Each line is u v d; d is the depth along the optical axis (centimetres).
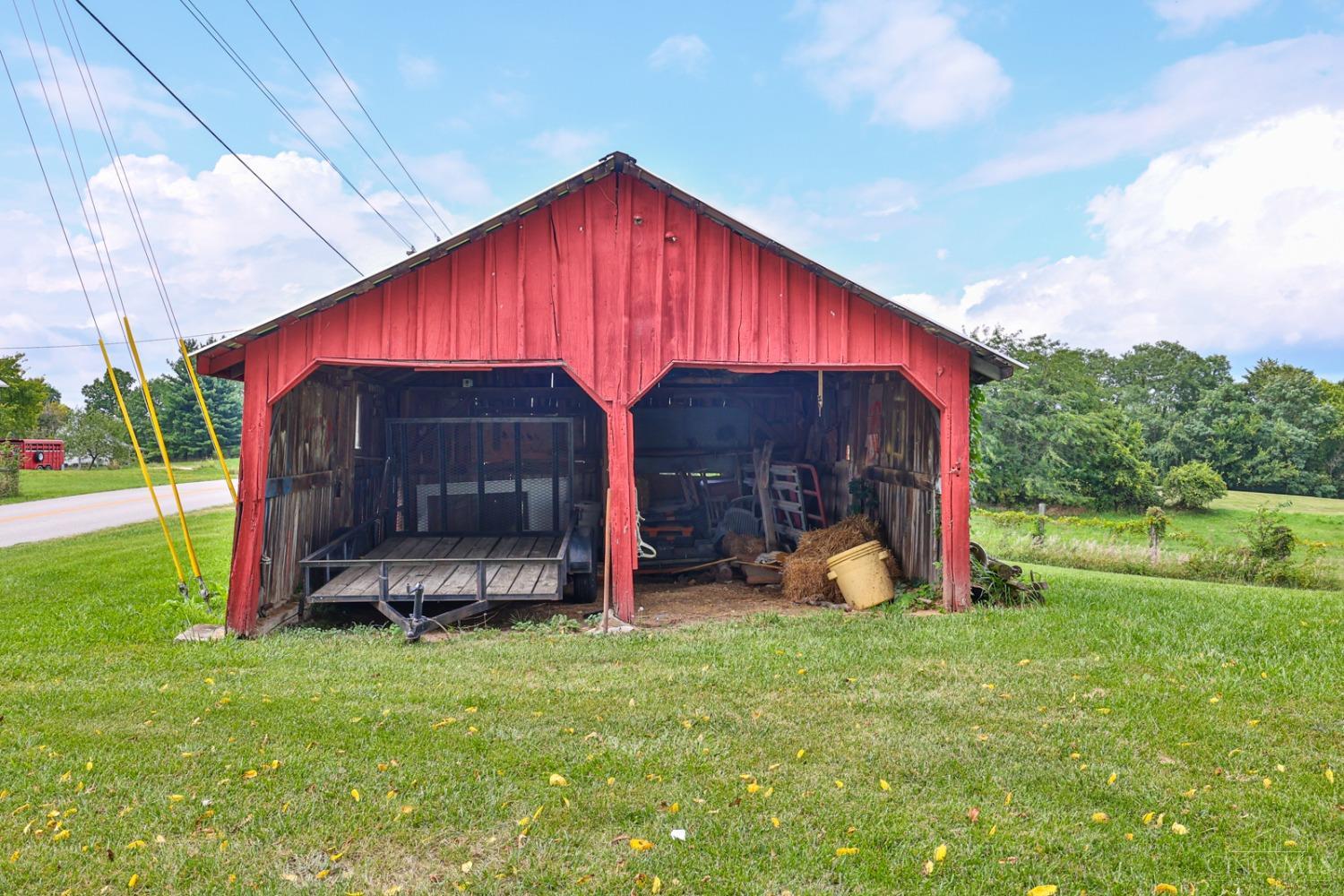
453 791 397
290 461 826
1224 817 370
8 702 531
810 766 427
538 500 1122
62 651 671
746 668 607
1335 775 412
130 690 559
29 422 4091
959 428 848
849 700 532
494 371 1234
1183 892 314
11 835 358
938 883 320
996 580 890
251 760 435
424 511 1109
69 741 463
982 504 3578
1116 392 5400
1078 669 599
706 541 1262
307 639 726
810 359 824
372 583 840
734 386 1310
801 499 1191
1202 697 532
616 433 797
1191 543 1780
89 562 1184
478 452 1118
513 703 528
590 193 797
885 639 697
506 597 799
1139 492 3619
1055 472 3550
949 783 407
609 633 746
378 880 324
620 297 798
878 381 1067
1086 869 329
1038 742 459
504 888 319
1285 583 1372
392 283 768
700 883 321
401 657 656
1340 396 5609
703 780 411
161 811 379
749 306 816
